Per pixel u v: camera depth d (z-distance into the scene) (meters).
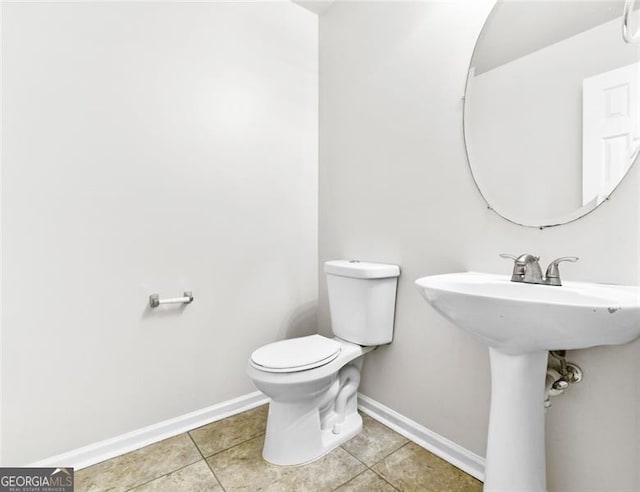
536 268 1.02
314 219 2.12
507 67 1.19
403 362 1.58
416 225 1.51
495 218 1.23
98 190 1.39
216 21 1.70
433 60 1.43
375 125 1.72
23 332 1.25
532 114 1.13
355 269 1.53
